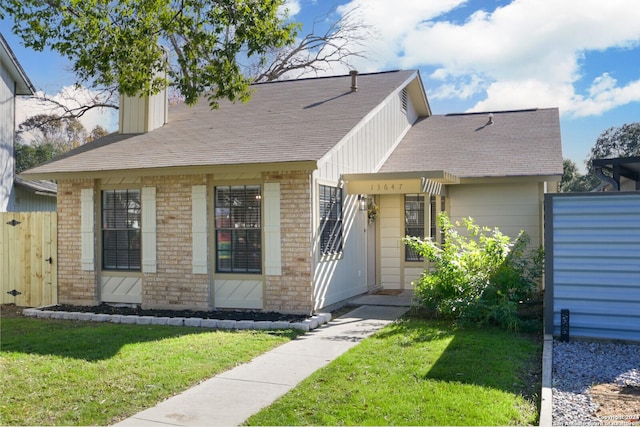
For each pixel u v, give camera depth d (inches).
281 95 603.8
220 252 428.5
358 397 218.1
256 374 259.4
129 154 464.8
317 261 406.6
